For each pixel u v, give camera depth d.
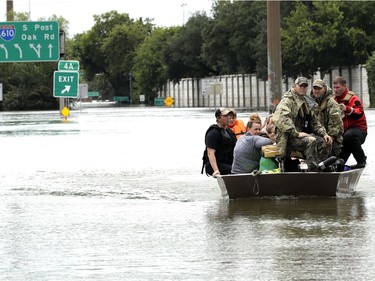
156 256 19.08
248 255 18.88
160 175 37.88
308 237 20.91
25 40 113.06
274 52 66.94
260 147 28.97
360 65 153.12
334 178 27.92
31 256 19.45
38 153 53.44
